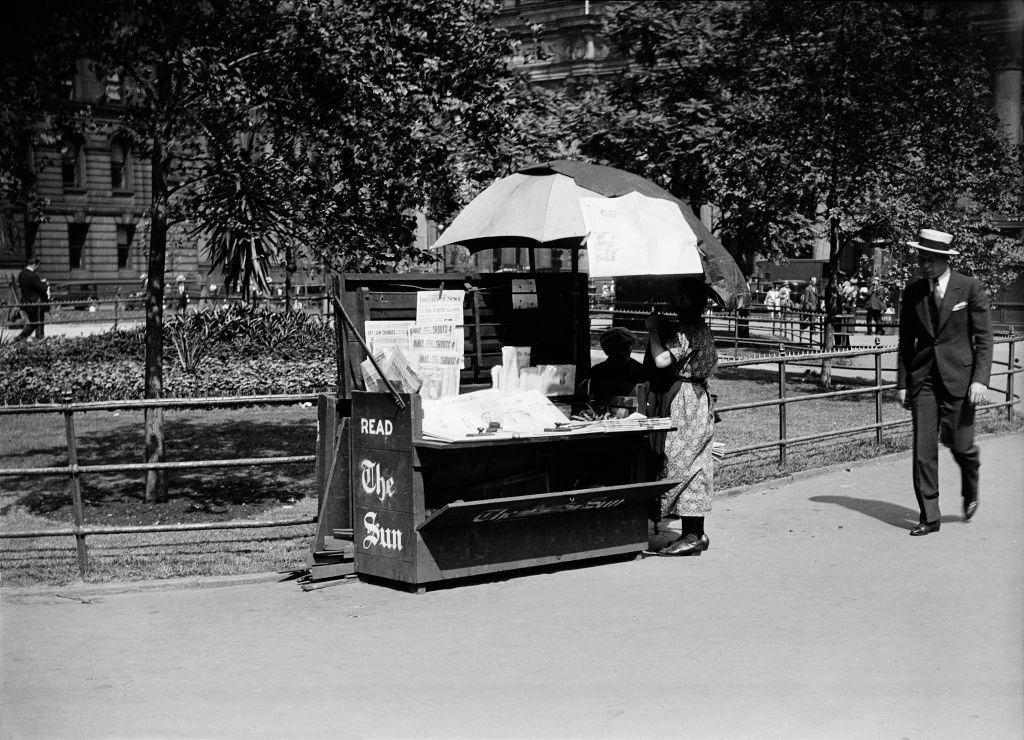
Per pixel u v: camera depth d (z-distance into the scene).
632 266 7.05
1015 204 17.41
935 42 15.72
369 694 5.05
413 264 10.48
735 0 18.52
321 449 7.27
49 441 13.48
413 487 6.65
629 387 7.91
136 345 18.95
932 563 7.30
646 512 7.55
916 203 17.39
